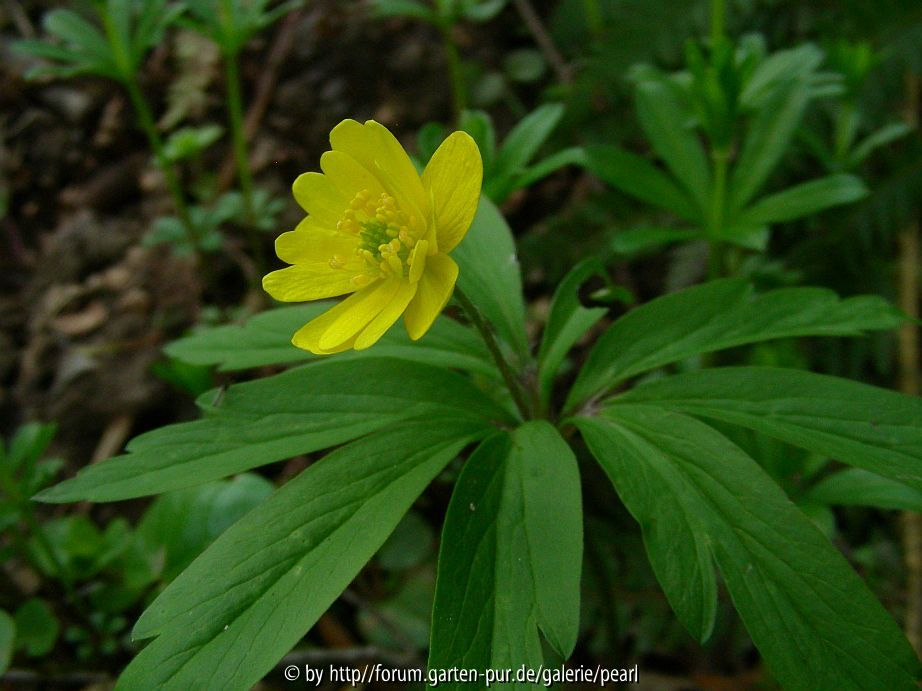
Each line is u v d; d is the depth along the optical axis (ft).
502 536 0.23
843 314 0.28
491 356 0.31
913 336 0.45
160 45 0.64
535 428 0.26
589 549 0.34
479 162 0.23
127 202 0.61
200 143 0.53
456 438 0.27
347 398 0.27
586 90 0.54
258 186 0.59
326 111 0.60
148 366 0.53
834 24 0.51
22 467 0.48
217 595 0.23
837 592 0.22
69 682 0.41
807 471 0.35
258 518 0.24
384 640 0.42
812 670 0.21
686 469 0.24
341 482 0.25
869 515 0.44
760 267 0.49
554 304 0.30
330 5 0.61
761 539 0.23
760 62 0.41
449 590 0.22
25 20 0.65
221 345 0.31
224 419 0.27
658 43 0.53
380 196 0.25
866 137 0.50
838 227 0.49
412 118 0.59
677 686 0.39
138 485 0.25
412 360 0.29
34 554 0.43
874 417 0.25
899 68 0.50
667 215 0.51
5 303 0.56
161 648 0.22
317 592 0.22
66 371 0.53
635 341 0.29
